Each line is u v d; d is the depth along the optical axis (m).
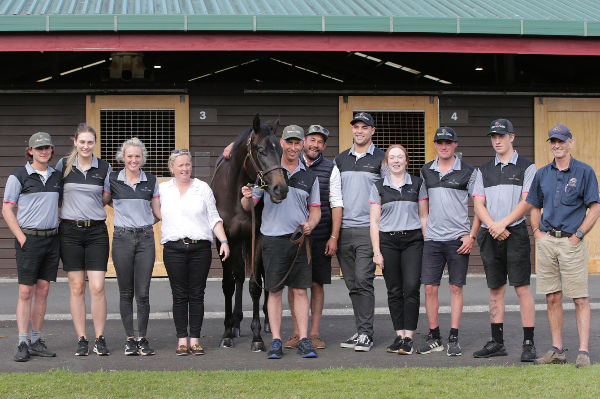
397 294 6.49
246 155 6.31
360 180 6.69
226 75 12.71
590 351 6.36
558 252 5.81
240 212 6.64
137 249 6.40
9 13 9.36
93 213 6.35
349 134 11.32
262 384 4.97
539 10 11.00
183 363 5.95
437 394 4.66
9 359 6.12
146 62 11.45
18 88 10.84
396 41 10.01
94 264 6.35
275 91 11.20
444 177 6.39
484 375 5.26
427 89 11.45
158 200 6.58
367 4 10.88
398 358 6.16
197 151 11.12
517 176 6.18
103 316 6.40
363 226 6.65
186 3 10.41
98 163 6.44
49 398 4.59
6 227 10.80
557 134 5.79
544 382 4.99
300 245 6.23
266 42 9.77
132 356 6.28
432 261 6.43
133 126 11.05
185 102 11.09
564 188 5.84
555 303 5.90
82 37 9.47
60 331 7.46
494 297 6.27
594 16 10.62
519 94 11.59
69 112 10.95
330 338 7.15
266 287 6.27
